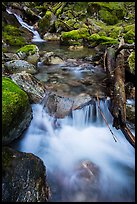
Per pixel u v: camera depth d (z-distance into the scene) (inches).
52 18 624.4
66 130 231.3
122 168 195.0
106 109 252.1
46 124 226.2
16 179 147.3
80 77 322.3
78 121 240.4
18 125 191.3
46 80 306.2
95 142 221.3
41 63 370.9
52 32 613.3
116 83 257.3
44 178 162.6
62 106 241.3
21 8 687.7
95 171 184.9
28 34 597.0
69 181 176.2
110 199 170.1
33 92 248.4
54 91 271.9
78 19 646.5
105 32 563.2
